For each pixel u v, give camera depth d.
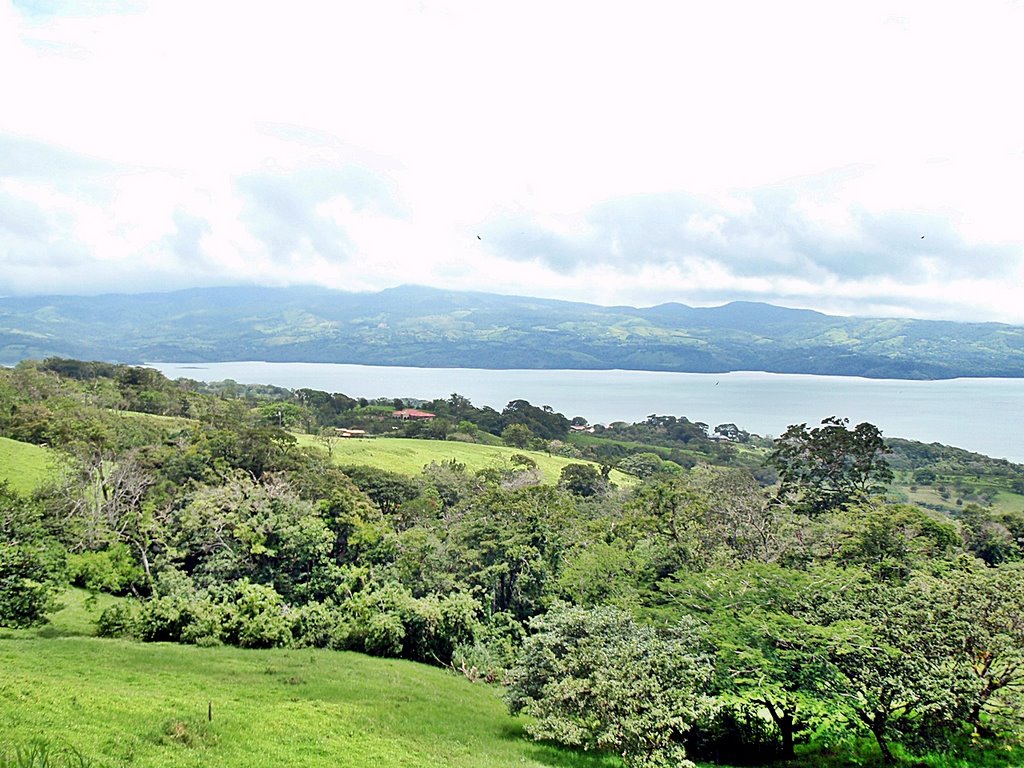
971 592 25.14
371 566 51.72
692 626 25.64
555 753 23.67
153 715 19.39
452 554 52.84
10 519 37.81
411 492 82.81
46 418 82.88
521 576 49.59
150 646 34.06
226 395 157.88
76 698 19.44
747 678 24.17
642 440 183.38
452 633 39.94
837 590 26.94
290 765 17.83
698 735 24.75
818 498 51.19
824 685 23.44
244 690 26.22
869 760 23.66
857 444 51.56
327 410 178.88
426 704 28.12
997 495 95.38
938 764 22.55
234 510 51.94
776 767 23.64
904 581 33.25
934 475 109.81
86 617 40.12
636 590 35.88
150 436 88.31
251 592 40.03
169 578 44.25
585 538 54.53
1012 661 23.88
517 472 100.00
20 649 28.75
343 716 24.28
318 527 50.84
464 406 196.75
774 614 25.64
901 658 23.05
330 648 39.09
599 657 23.23
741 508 49.34
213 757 17.16
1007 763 22.38
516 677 25.30
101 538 50.66
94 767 14.33
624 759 22.36
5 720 15.85
